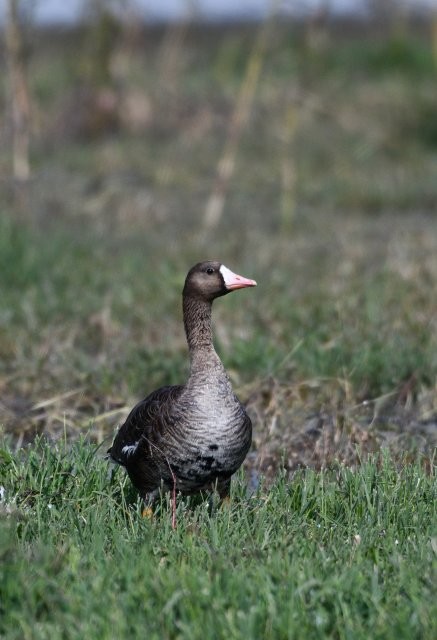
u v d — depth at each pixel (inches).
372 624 309.0
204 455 401.1
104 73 1627.7
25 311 717.9
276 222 1139.3
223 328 675.4
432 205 1240.2
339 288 789.2
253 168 1427.2
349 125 1596.9
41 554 340.2
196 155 1497.3
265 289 793.6
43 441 512.7
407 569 338.0
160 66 1930.4
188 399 403.2
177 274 829.2
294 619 310.0
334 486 419.8
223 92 1739.7
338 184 1326.3
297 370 602.5
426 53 1985.7
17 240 857.5
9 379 603.2
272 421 517.3
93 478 425.1
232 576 329.7
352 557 354.0
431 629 304.2
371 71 1925.4
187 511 410.6
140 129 1627.7
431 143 1562.5
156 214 1149.7
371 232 1069.8
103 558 346.6
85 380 600.4
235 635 298.8
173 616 312.7
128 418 430.6
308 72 1183.6
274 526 388.5
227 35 2143.2
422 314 710.5
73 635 301.3
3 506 391.5
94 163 1412.4
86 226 1060.5
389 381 593.9
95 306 738.8
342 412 532.4
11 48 1075.9
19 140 1096.8
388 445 495.2
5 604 318.0
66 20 1889.8
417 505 406.9
